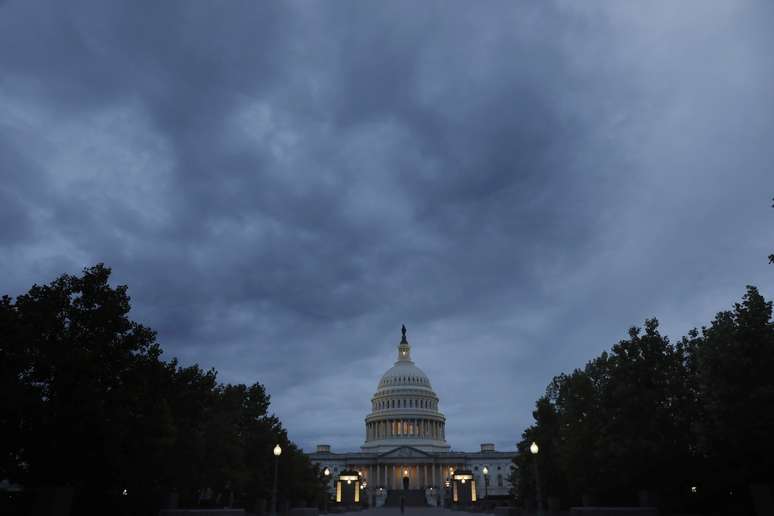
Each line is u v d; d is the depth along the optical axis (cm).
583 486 5634
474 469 19750
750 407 3659
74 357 3488
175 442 4712
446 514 10175
